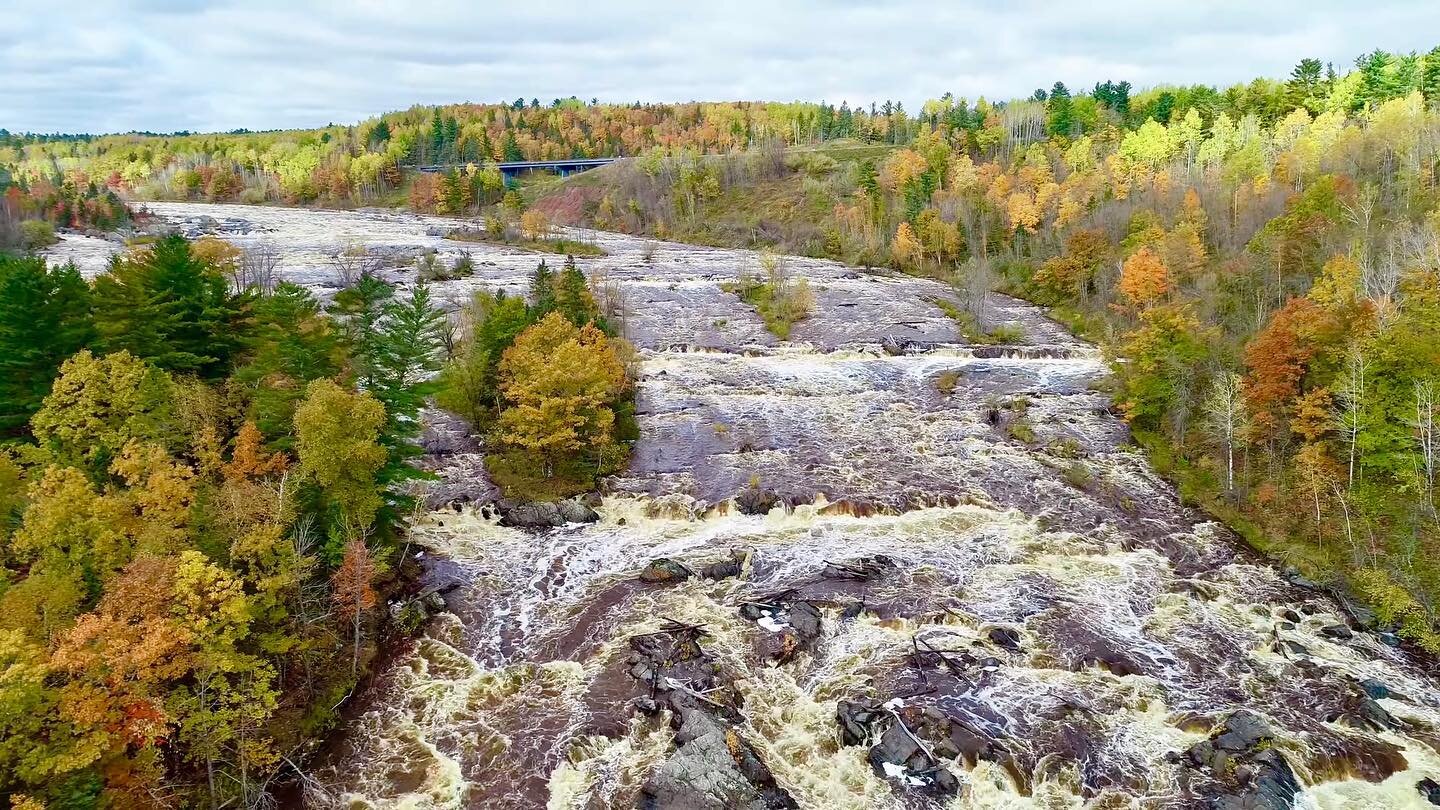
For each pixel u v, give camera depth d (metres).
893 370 88.00
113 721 26.94
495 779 33.00
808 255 162.75
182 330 52.59
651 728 35.75
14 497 35.59
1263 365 59.44
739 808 31.09
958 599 45.88
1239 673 40.06
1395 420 53.03
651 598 45.88
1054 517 56.47
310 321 58.22
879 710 36.47
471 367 66.56
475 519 55.03
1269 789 32.03
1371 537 50.09
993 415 74.12
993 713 36.66
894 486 60.41
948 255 142.25
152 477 34.94
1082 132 197.00
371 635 41.31
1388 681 39.78
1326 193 93.94
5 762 25.06
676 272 137.75
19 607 27.98
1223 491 58.97
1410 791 32.69
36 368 45.56
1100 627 43.56
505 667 40.12
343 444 39.88
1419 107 127.81
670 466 63.75
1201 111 181.75
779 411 75.69
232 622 31.20
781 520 56.22
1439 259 66.12
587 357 61.03
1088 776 33.31
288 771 32.94
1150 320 73.06
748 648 41.09
